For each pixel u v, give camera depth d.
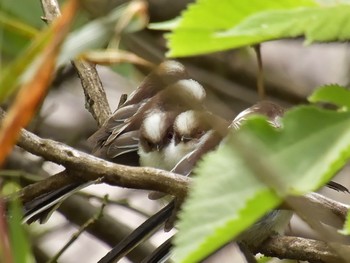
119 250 3.19
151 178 3.11
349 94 2.91
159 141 3.29
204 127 3.27
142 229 3.20
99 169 3.12
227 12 2.58
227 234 2.63
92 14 2.73
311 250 3.20
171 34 2.59
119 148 3.30
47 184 3.14
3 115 3.13
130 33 2.89
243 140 2.67
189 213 2.59
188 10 2.55
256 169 2.58
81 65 3.39
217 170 2.62
